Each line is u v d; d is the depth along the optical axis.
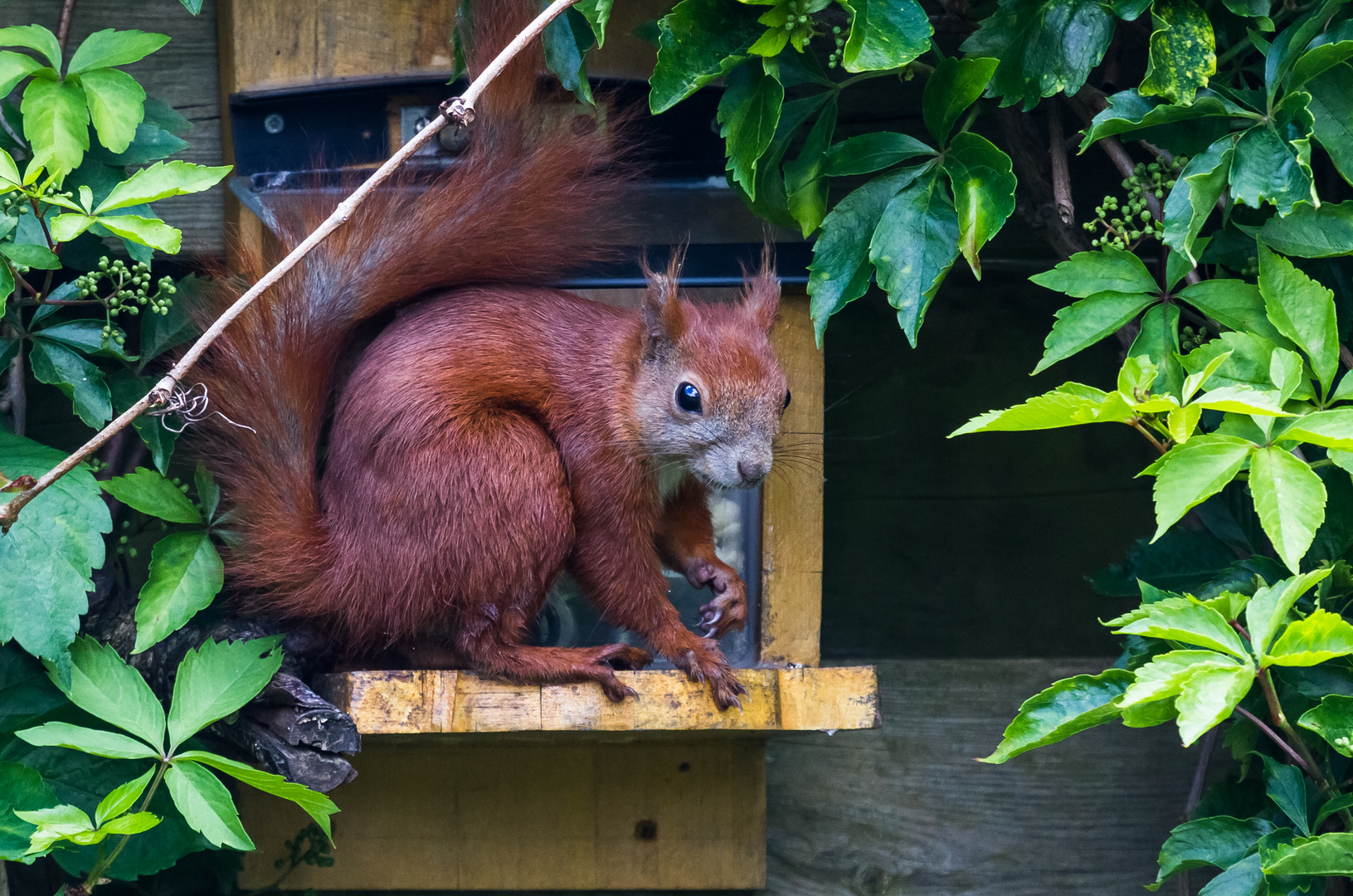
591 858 4.95
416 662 4.33
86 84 3.95
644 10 4.67
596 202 4.58
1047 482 5.41
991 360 5.40
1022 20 4.01
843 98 5.16
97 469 4.36
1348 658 3.76
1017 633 5.40
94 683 3.65
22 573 3.66
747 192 4.07
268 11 4.63
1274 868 3.25
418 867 4.93
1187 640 3.21
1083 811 5.27
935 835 5.25
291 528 4.20
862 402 5.41
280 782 3.49
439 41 4.65
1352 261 4.23
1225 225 4.18
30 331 4.06
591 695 3.98
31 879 4.83
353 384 4.26
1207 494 3.24
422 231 4.41
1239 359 3.70
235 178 4.60
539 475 4.14
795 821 5.24
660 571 4.46
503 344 4.31
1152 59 3.84
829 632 5.38
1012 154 4.89
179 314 4.31
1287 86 3.81
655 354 4.38
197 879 4.81
